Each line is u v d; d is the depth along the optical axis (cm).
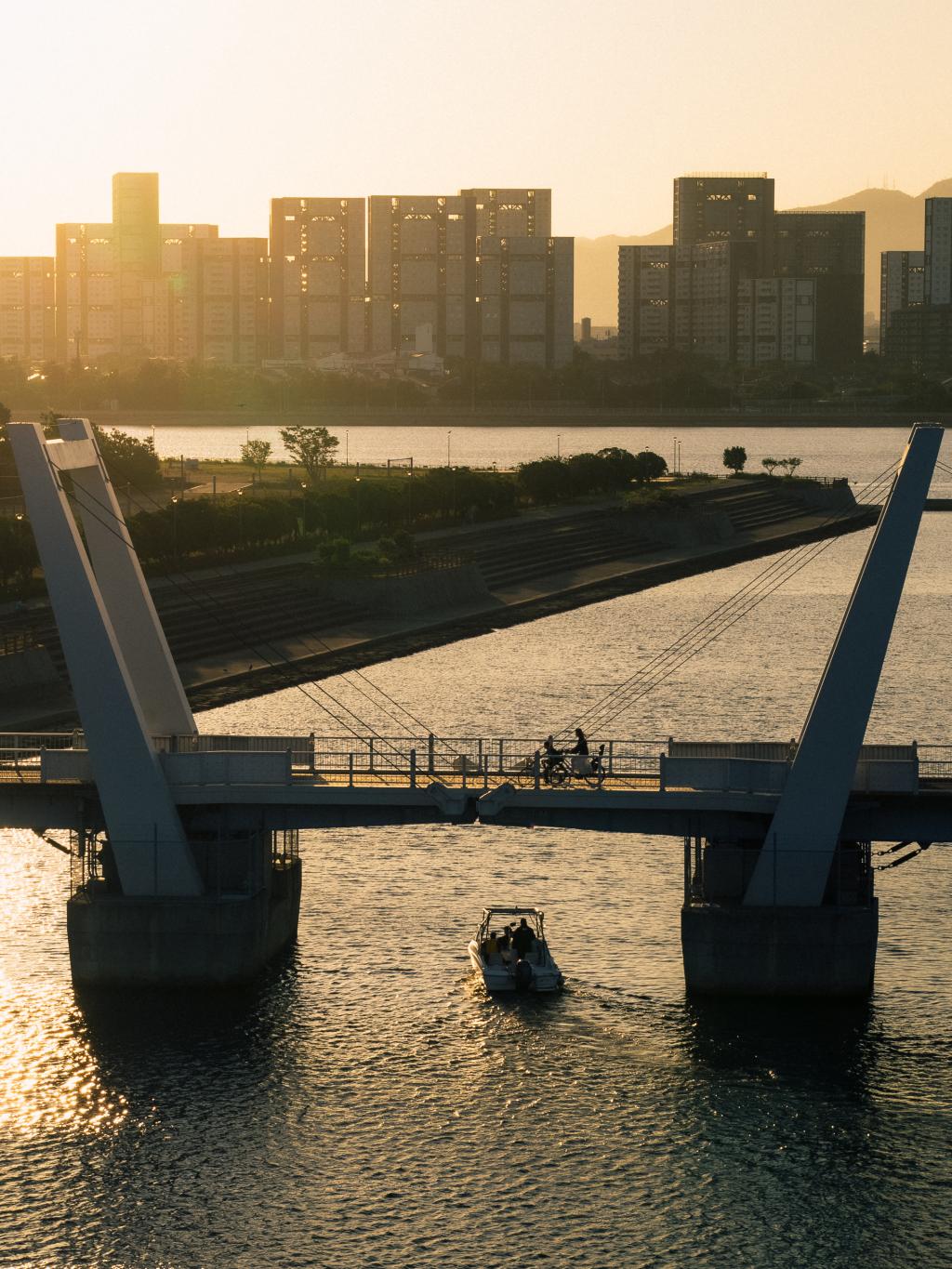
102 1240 6041
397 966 8194
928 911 9044
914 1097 6912
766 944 7519
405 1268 5875
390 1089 6975
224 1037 7381
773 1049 7288
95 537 8100
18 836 10450
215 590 18162
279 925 8294
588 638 18700
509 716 14362
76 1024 7469
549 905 9138
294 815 7750
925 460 7225
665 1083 7025
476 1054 7269
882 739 13738
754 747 7894
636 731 13888
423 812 7662
